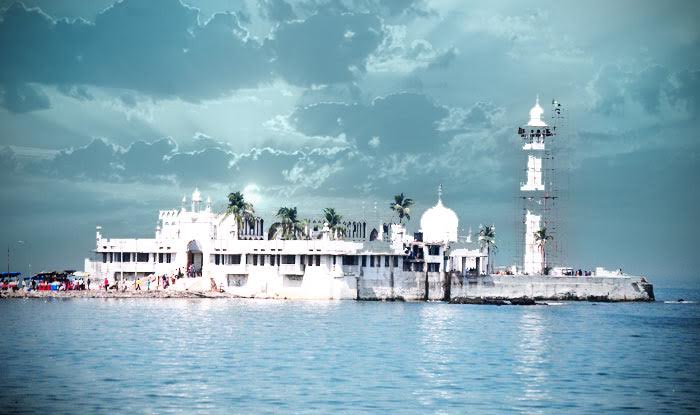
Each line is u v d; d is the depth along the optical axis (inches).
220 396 3855.8
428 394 3971.5
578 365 4918.8
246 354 5012.3
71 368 4473.4
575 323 7347.4
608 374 4633.4
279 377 4303.6
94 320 6668.3
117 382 4126.5
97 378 4215.1
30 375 4276.6
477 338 6008.9
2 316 6939.0
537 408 3752.5
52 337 5634.8
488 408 3730.3
